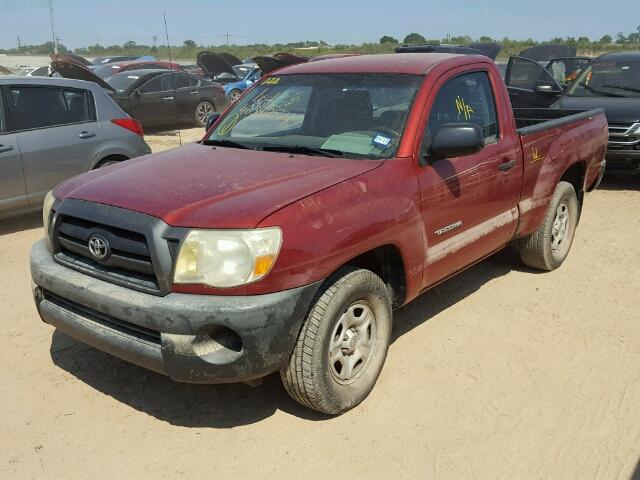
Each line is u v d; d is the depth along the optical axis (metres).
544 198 5.11
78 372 3.93
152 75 15.68
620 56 9.95
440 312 4.83
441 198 3.86
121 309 3.03
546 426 3.42
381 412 3.53
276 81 4.62
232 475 3.04
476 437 3.33
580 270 5.73
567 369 4.00
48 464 3.11
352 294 3.30
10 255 6.26
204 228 2.94
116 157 7.56
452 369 3.99
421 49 10.25
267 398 3.65
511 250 6.24
